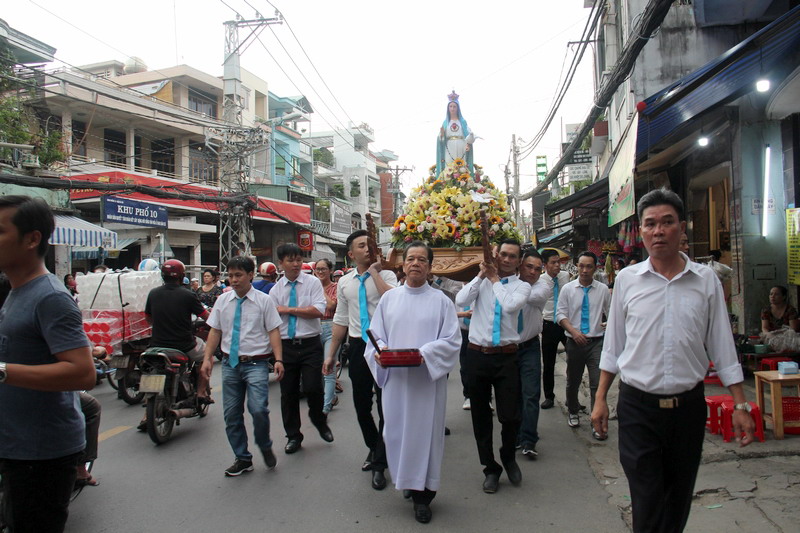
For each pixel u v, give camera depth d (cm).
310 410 518
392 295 394
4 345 221
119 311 688
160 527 355
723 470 416
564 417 610
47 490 231
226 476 444
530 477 434
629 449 266
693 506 362
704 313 261
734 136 764
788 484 385
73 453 238
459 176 605
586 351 555
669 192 265
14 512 229
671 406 258
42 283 225
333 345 479
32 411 225
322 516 368
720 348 260
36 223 224
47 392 227
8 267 224
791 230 679
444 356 361
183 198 1514
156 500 398
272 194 2709
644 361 263
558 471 446
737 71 627
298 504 388
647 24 678
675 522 264
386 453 383
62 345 218
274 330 462
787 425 477
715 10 877
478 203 560
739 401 252
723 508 356
